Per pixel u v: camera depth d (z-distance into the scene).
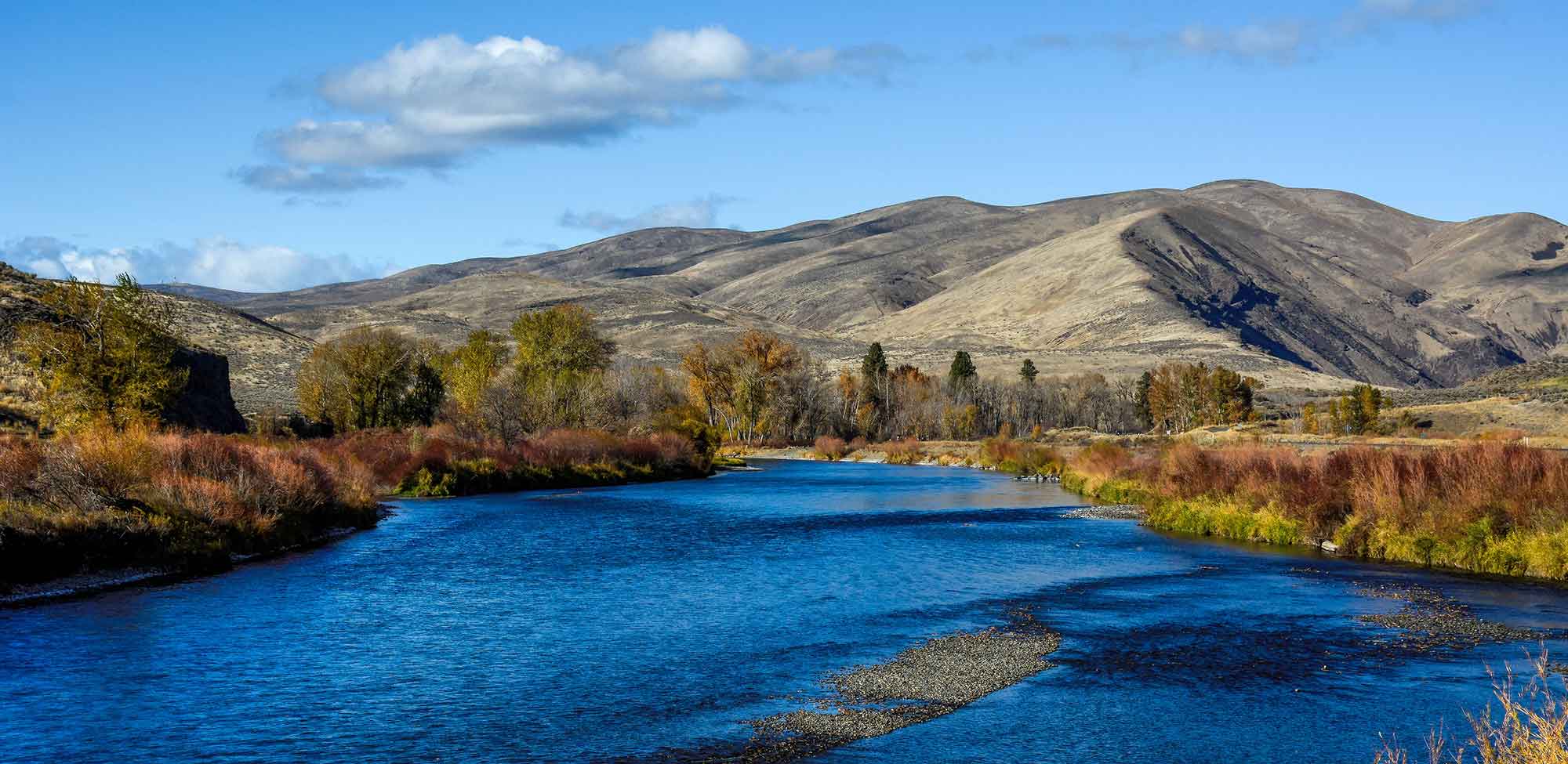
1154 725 18.06
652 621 25.72
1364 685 20.33
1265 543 39.97
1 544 28.52
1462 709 18.77
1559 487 33.44
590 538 41.38
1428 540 34.59
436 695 19.52
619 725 17.94
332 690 19.78
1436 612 26.70
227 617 25.84
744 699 19.41
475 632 24.44
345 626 24.97
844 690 19.98
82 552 30.47
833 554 37.06
